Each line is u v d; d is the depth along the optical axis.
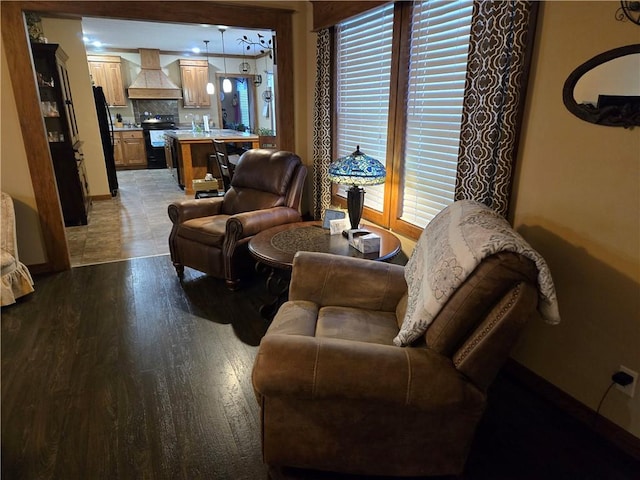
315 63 3.89
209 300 3.04
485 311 1.28
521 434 1.80
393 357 1.31
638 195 1.53
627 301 1.62
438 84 2.53
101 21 5.95
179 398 2.00
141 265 3.70
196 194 6.22
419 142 2.77
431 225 1.79
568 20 1.66
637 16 1.44
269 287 2.77
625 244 1.59
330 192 3.87
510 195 2.03
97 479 1.57
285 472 1.59
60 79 4.45
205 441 1.75
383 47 3.01
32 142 3.19
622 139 1.54
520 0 1.75
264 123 10.41
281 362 1.28
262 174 3.48
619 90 1.52
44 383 2.10
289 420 1.43
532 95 1.86
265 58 9.75
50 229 3.43
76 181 4.75
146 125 9.29
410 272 1.76
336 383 1.26
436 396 1.27
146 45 8.48
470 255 1.29
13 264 2.93
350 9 3.09
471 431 1.42
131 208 5.64
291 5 3.84
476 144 2.04
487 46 1.90
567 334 1.87
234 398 2.01
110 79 8.93
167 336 2.55
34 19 4.41
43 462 1.63
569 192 1.76
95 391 2.04
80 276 3.44
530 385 2.08
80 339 2.50
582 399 1.85
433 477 1.57
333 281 1.98
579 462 1.66
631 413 1.67
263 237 2.74
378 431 1.42
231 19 3.66
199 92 9.83
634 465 1.65
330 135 3.73
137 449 1.70
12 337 2.53
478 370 1.28
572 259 1.79
